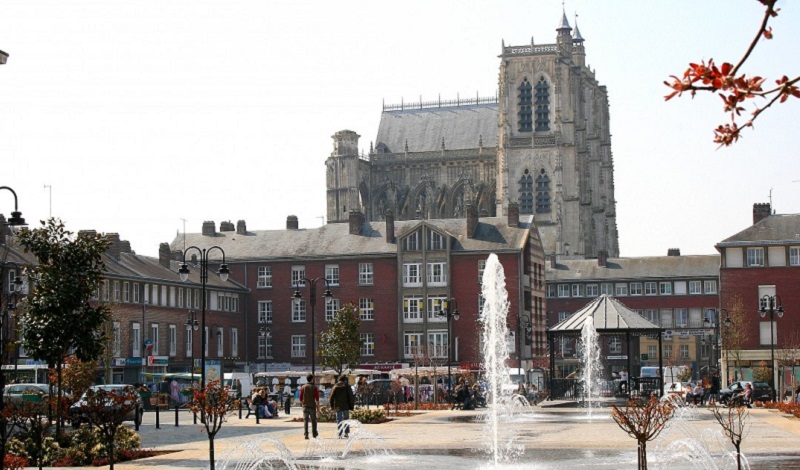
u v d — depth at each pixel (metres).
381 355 121.06
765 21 8.88
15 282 62.44
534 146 177.12
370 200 192.38
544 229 176.00
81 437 35.12
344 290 122.75
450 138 199.88
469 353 118.94
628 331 72.88
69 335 36.88
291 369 122.44
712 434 41.84
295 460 34.38
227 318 120.12
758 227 111.12
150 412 77.88
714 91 9.16
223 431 50.66
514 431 47.53
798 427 48.09
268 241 127.06
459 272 119.94
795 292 108.56
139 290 103.19
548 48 178.88
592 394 85.12
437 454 35.97
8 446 33.16
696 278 151.50
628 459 33.44
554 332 76.38
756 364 107.88
